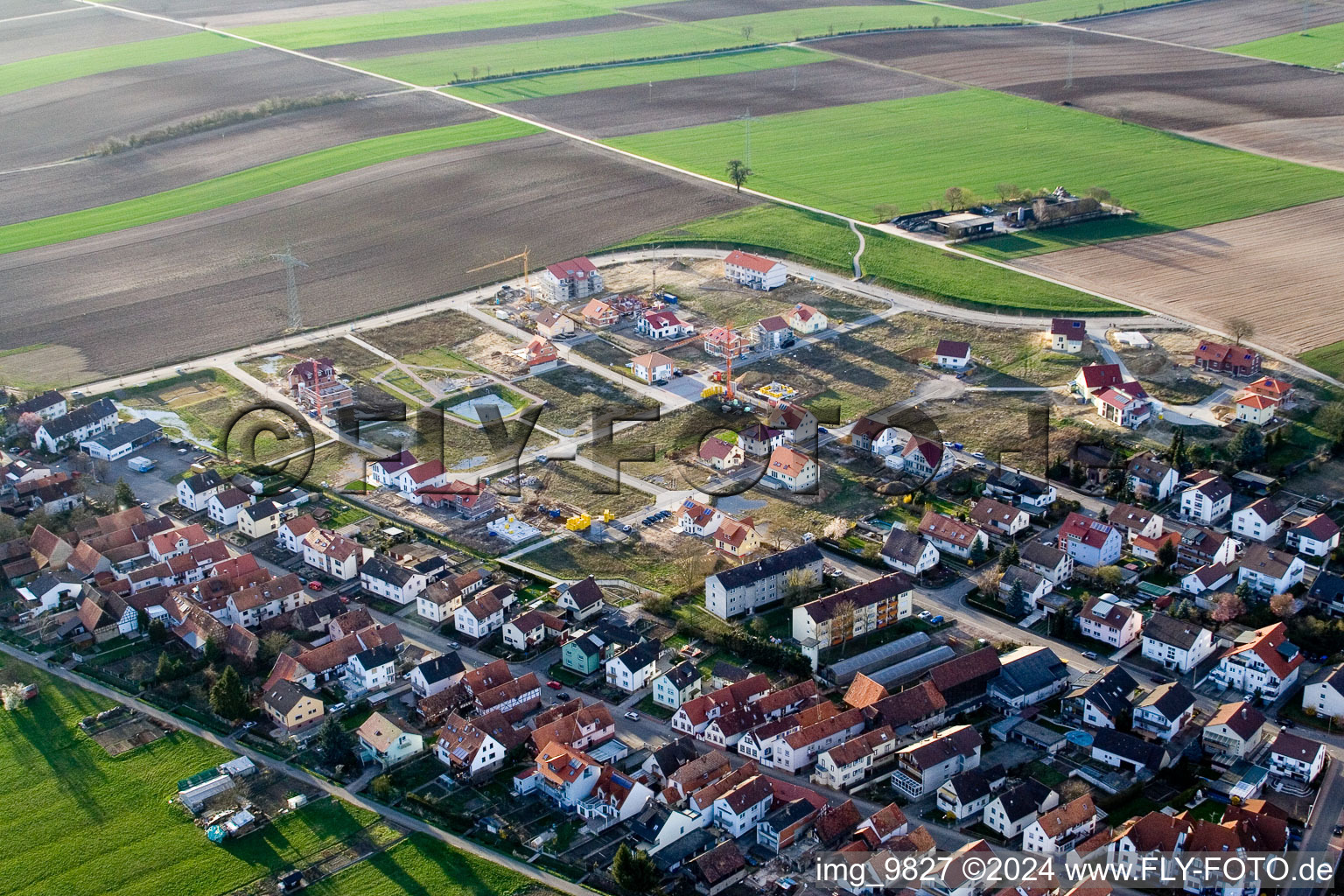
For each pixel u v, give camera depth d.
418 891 189.88
